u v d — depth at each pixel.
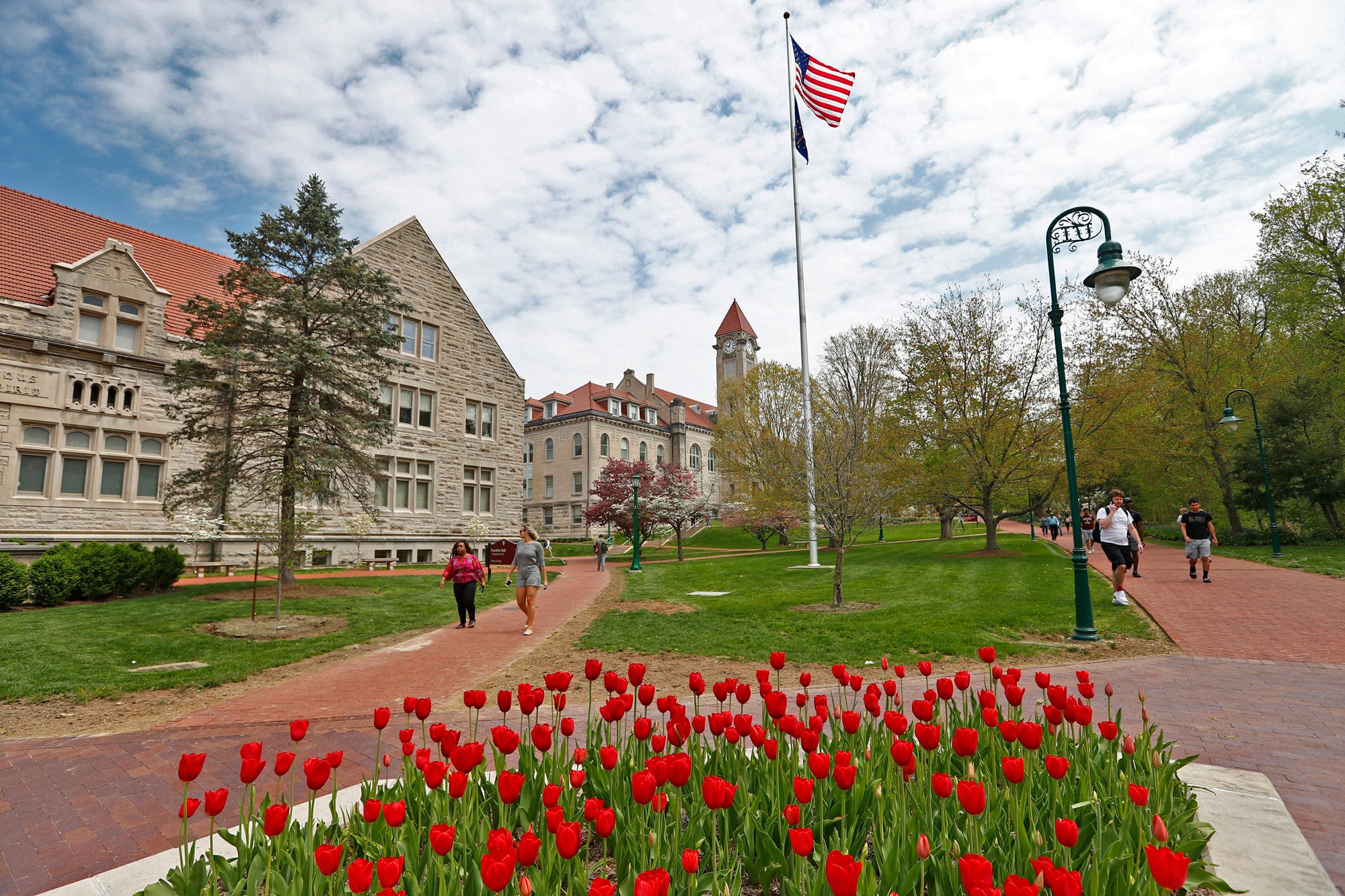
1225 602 11.83
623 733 5.29
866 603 13.55
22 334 18.83
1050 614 11.04
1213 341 30.48
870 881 1.98
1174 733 5.18
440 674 8.75
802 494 22.92
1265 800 3.39
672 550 47.53
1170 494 35.06
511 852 1.88
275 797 4.29
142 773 4.97
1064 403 10.09
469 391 32.16
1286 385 27.92
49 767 5.14
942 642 9.11
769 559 30.02
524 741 3.38
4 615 12.23
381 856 2.38
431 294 30.83
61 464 19.50
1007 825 2.51
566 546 50.97
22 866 3.51
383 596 17.20
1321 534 27.33
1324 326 28.45
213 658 9.57
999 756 3.03
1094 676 7.35
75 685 7.79
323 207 17.97
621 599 16.86
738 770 2.98
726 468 36.72
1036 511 25.52
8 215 21.81
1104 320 31.94
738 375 73.56
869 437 15.68
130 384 20.89
